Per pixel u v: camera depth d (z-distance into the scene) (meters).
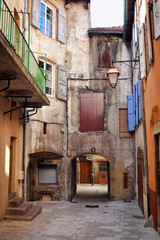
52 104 13.76
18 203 9.50
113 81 9.76
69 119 14.70
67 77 14.95
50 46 14.01
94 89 14.87
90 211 10.92
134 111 12.79
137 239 6.83
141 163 10.55
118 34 15.20
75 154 14.47
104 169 26.23
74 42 15.26
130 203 12.89
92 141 14.51
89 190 20.19
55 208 11.59
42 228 7.92
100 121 14.66
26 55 9.08
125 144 14.39
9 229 7.70
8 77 7.33
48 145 13.30
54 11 14.65
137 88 11.45
